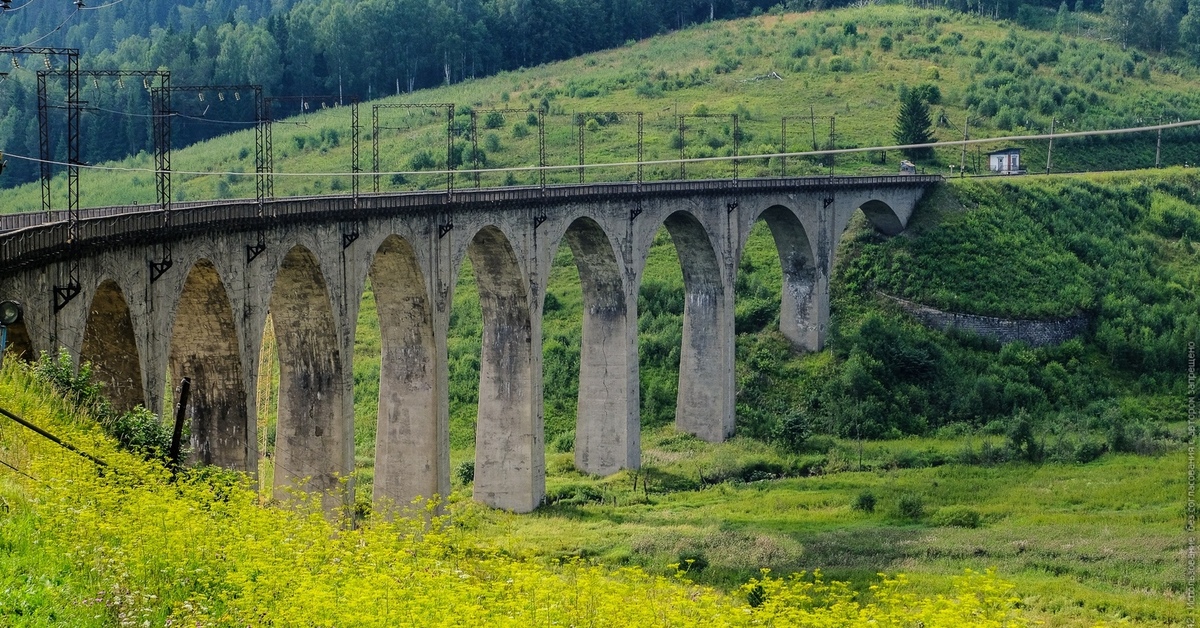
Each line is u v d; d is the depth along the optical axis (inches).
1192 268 4559.5
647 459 3275.1
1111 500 2728.8
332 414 2279.8
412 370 2544.3
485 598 1213.1
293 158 5502.0
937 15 7805.1
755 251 4471.0
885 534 2490.2
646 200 3189.0
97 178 5270.7
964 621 1198.3
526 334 2795.3
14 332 1530.5
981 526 2576.3
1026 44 7101.4
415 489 2546.8
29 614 1021.2
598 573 1298.0
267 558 1179.9
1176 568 2197.3
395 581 1168.8
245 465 2028.8
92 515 1176.2
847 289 4212.6
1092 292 4252.0
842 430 3570.4
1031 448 3218.5
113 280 1708.9
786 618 1241.4
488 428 2819.9
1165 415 3705.7
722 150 5546.3
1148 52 7436.0
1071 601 2011.6
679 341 3848.4
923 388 3767.2
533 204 2800.2
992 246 4402.1
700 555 2314.2
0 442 1336.1
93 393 1572.3
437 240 2536.9
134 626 1042.1
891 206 4372.5
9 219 2021.4
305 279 2218.3
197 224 1873.8
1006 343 4020.7
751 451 3363.7
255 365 2060.8
